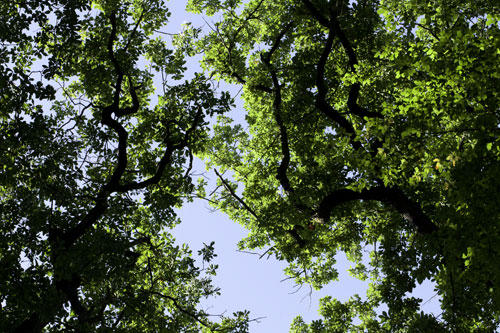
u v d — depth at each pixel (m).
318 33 15.19
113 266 10.80
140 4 14.61
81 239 11.19
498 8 8.85
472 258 8.30
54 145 11.55
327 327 15.77
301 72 14.95
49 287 10.15
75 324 10.37
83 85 14.12
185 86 14.09
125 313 12.67
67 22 11.54
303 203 13.77
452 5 9.41
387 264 13.73
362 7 14.20
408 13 9.57
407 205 11.91
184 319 13.77
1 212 11.13
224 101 14.13
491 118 7.88
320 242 16.47
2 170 11.59
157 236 14.52
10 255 10.54
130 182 14.05
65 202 11.88
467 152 7.82
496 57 7.98
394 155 9.23
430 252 9.28
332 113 13.23
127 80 14.56
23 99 11.04
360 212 15.69
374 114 12.99
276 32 15.98
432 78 8.38
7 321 10.26
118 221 12.09
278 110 14.81
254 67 16.41
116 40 13.88
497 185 7.83
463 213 8.34
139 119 14.78
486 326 11.55
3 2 11.34
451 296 10.71
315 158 15.06
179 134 14.03
